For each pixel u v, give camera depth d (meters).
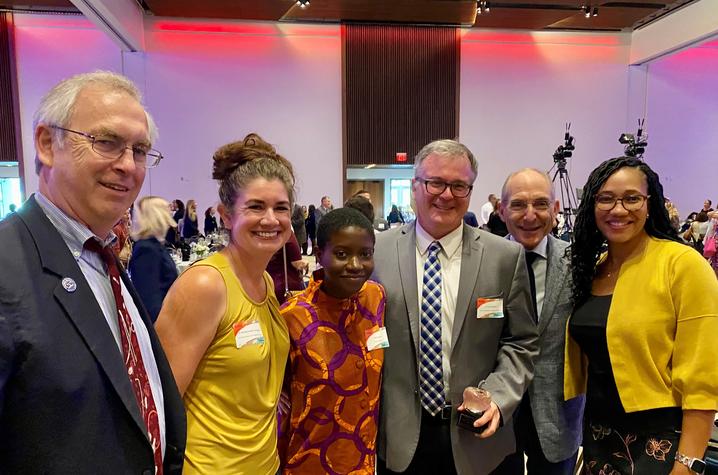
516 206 1.81
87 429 0.67
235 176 1.12
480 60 11.05
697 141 11.81
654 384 1.35
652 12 9.95
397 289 1.44
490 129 11.17
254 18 10.20
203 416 1.08
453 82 10.97
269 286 1.26
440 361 1.42
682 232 9.16
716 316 1.28
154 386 0.91
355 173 11.93
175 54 10.21
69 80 0.78
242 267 1.16
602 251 1.58
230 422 1.09
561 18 10.13
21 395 0.63
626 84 11.42
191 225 8.45
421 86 10.93
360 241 1.20
